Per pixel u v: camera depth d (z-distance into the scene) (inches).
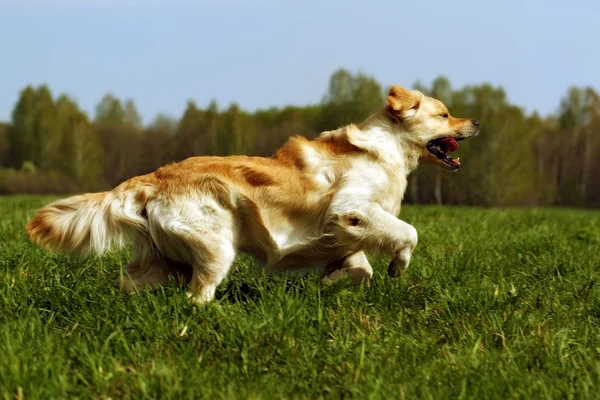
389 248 219.1
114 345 155.3
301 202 211.6
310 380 143.0
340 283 213.8
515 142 1807.3
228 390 132.6
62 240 198.7
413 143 233.5
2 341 151.9
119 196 200.1
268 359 151.4
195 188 198.1
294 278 230.5
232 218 202.7
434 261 248.8
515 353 158.9
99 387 135.3
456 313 186.5
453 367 148.9
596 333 178.4
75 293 188.7
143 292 199.9
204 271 198.1
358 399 131.7
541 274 239.0
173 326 165.9
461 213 535.2
